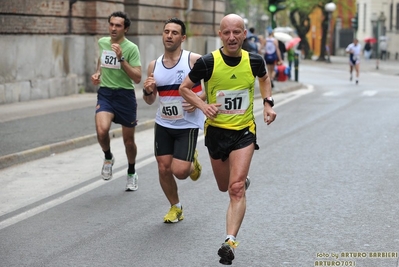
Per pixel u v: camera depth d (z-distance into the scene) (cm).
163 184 1866
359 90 6538
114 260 1556
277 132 3594
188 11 6919
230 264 1459
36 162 2822
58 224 1872
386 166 2645
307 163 2714
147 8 6169
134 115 2250
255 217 1909
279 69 7306
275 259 1547
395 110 4588
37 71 4812
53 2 4938
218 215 1948
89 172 2616
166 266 1509
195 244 1675
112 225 1856
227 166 1608
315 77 9031
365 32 17600
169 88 1823
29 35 4697
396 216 1911
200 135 3547
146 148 3183
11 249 1647
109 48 2227
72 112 4159
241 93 1556
